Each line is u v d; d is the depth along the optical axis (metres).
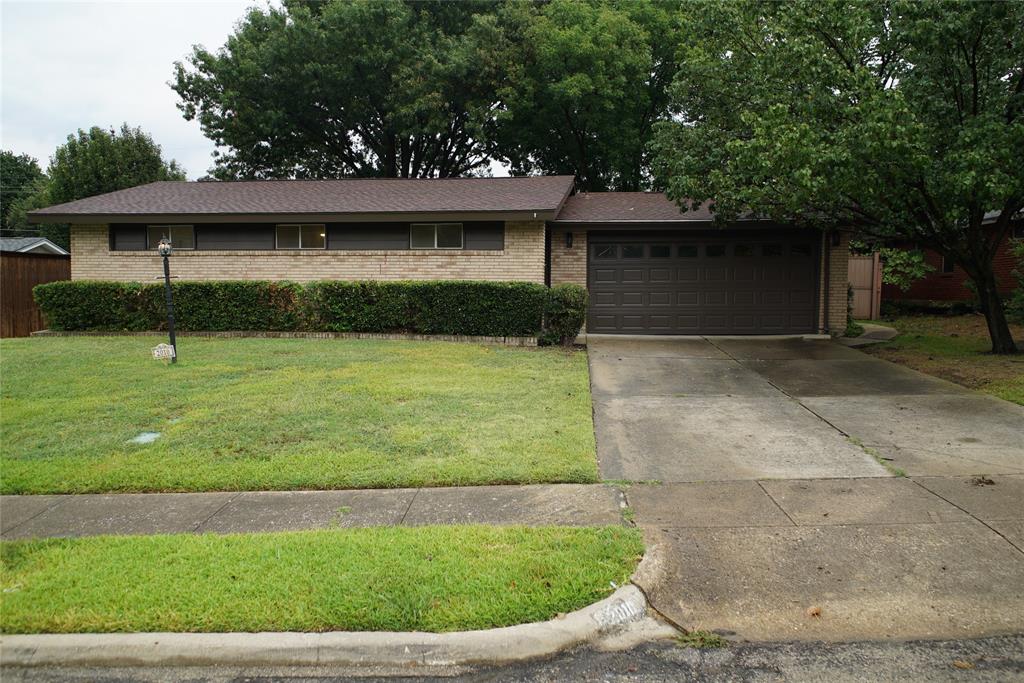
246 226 15.21
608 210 15.52
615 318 15.09
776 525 4.66
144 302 14.27
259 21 25.02
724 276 14.82
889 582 3.90
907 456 6.18
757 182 10.67
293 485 5.56
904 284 18.50
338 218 14.35
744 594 3.81
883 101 8.56
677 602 3.75
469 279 14.45
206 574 3.93
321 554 4.17
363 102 25.22
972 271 11.27
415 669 3.25
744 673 3.15
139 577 3.91
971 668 3.15
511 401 8.20
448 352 11.69
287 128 26.02
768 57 10.09
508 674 3.19
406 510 5.01
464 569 3.95
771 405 8.31
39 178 47.19
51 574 3.96
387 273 14.87
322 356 11.17
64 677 3.21
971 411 7.77
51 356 11.16
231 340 13.18
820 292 14.64
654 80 25.45
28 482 5.59
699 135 12.55
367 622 3.43
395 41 23.38
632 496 5.27
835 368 10.67
